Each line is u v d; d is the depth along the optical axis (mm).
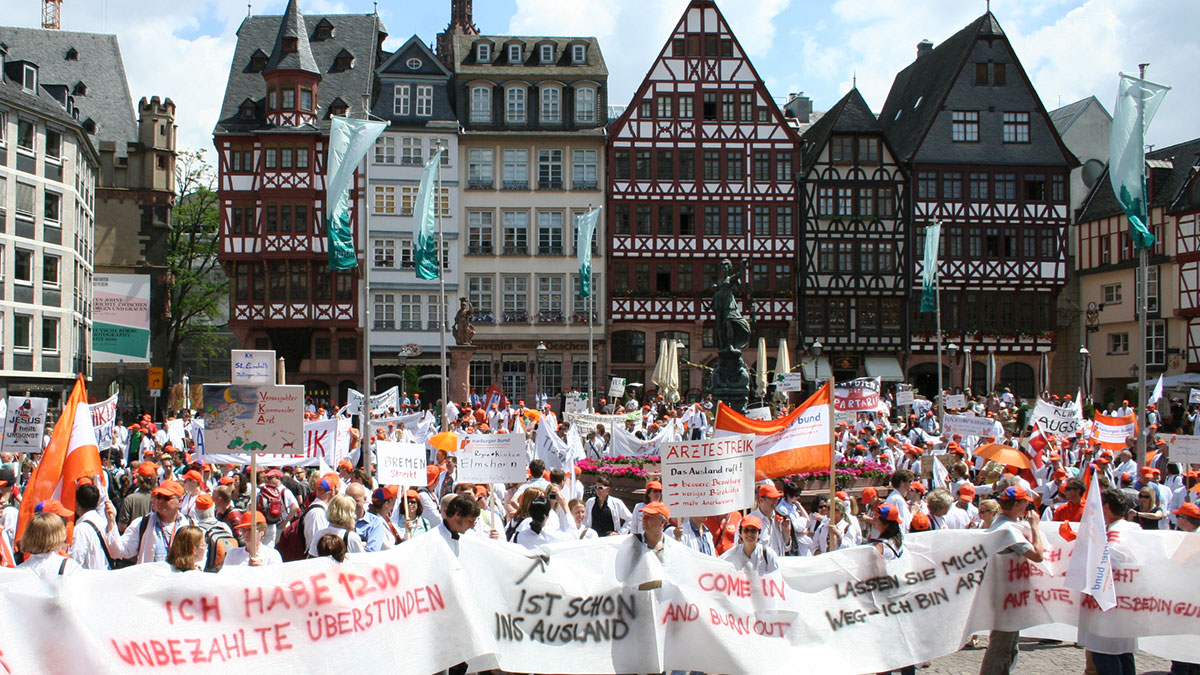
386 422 23391
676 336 56562
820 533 11359
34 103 46656
